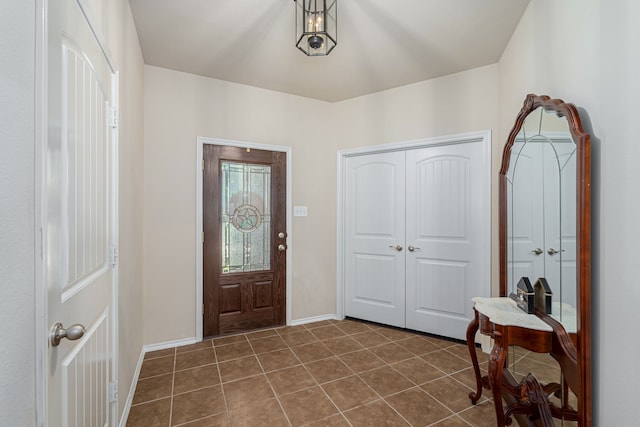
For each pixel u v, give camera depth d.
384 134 3.11
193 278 2.75
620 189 1.08
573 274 1.29
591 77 1.26
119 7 1.59
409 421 1.67
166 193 2.64
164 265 2.63
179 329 2.68
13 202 0.61
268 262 3.12
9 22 0.59
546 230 1.56
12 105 0.61
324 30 1.82
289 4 1.89
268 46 2.35
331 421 1.67
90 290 1.13
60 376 0.86
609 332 1.11
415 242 2.99
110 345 1.41
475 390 1.98
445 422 1.67
